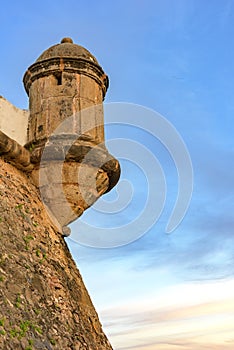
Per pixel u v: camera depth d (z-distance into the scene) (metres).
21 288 7.81
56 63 11.28
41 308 7.96
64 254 10.17
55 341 7.61
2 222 8.58
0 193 9.02
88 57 11.55
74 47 11.61
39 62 11.38
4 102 10.63
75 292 9.55
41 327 7.54
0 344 6.28
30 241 9.05
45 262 9.08
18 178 9.99
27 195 9.93
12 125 10.70
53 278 8.95
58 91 11.10
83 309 9.48
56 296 8.70
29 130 11.00
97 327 9.66
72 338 8.21
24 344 6.77
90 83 11.38
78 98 11.05
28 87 11.74
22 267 8.25
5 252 8.11
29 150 10.61
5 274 7.69
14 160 10.00
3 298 7.18
